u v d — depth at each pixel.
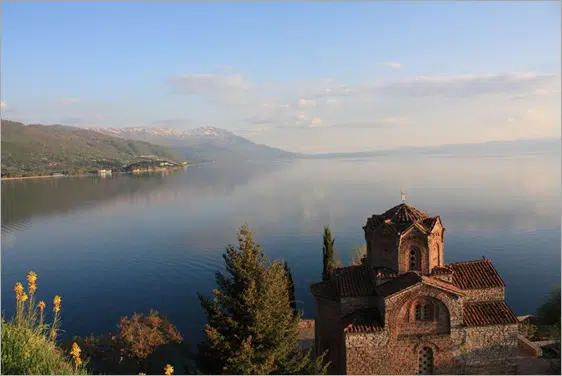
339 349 40.75
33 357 20.86
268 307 33.44
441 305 36.59
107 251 124.94
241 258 35.22
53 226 161.88
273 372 33.69
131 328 46.06
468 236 127.12
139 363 45.84
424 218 39.88
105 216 182.88
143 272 107.06
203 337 70.88
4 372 19.98
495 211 163.50
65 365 21.78
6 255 121.38
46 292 94.56
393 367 36.69
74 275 105.19
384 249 39.81
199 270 108.19
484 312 37.62
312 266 109.00
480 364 36.81
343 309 39.44
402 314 36.56
